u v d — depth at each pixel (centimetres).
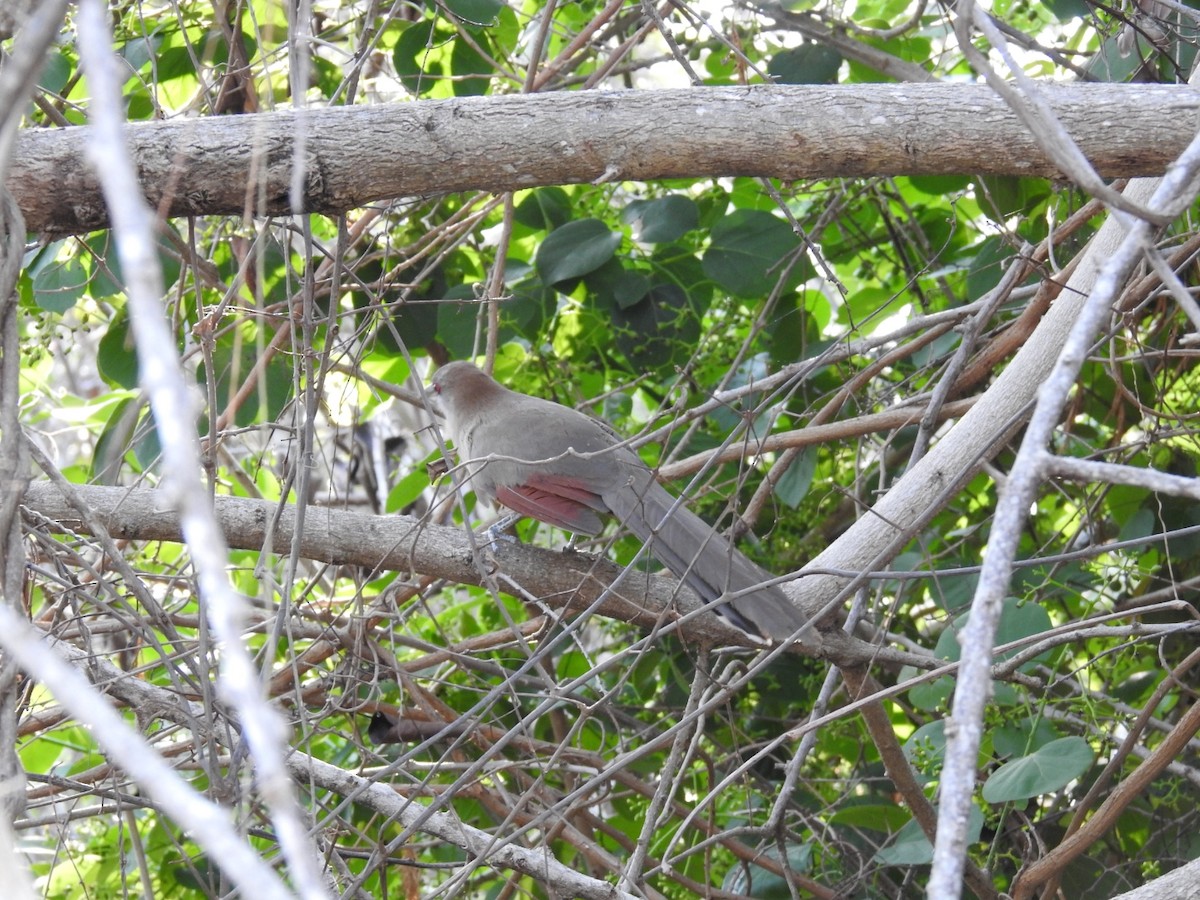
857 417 820
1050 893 720
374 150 524
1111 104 523
